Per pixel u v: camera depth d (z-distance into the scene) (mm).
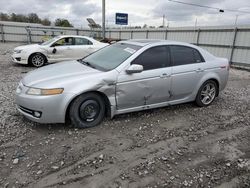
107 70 4184
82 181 2752
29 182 2697
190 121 4598
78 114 3943
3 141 3525
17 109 4344
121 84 4145
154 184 2752
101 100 4125
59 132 3881
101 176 2850
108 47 5254
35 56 10227
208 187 2752
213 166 3158
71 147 3445
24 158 3137
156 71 4488
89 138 3730
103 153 3332
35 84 3812
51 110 3715
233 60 13258
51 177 2797
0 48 19234
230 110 5332
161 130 4137
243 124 4590
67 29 27328
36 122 4102
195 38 15641
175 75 4734
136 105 4461
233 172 3049
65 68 4461
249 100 6227
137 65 4125
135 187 2689
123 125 4246
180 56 4910
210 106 5531
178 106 5426
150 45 4582
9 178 2748
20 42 27391
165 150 3494
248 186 2799
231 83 8688
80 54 10844
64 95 3736
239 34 12734
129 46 4750
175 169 3051
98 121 4172
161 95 4672
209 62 5324
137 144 3615
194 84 5098
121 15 16578
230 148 3654
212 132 4180
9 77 8000
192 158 3324
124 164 3105
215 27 14062
